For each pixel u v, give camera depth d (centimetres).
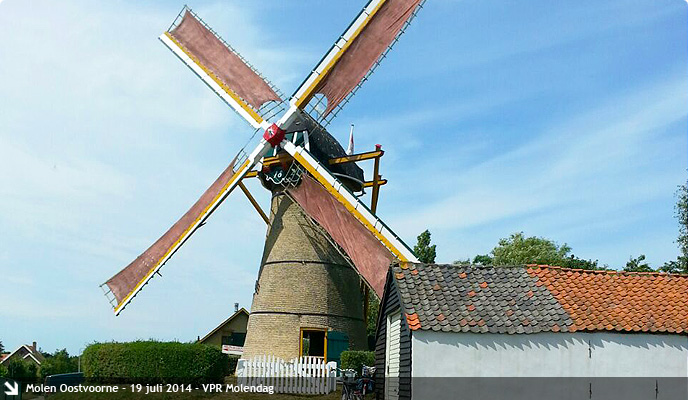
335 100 2973
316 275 3139
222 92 3123
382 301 2203
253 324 3198
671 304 1834
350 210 2841
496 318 1745
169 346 2662
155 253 3042
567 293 1855
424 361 1692
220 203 3038
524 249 6425
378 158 3088
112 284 3056
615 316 1767
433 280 1889
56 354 8850
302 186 3030
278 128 2981
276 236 3216
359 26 2884
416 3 2816
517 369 1703
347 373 2709
